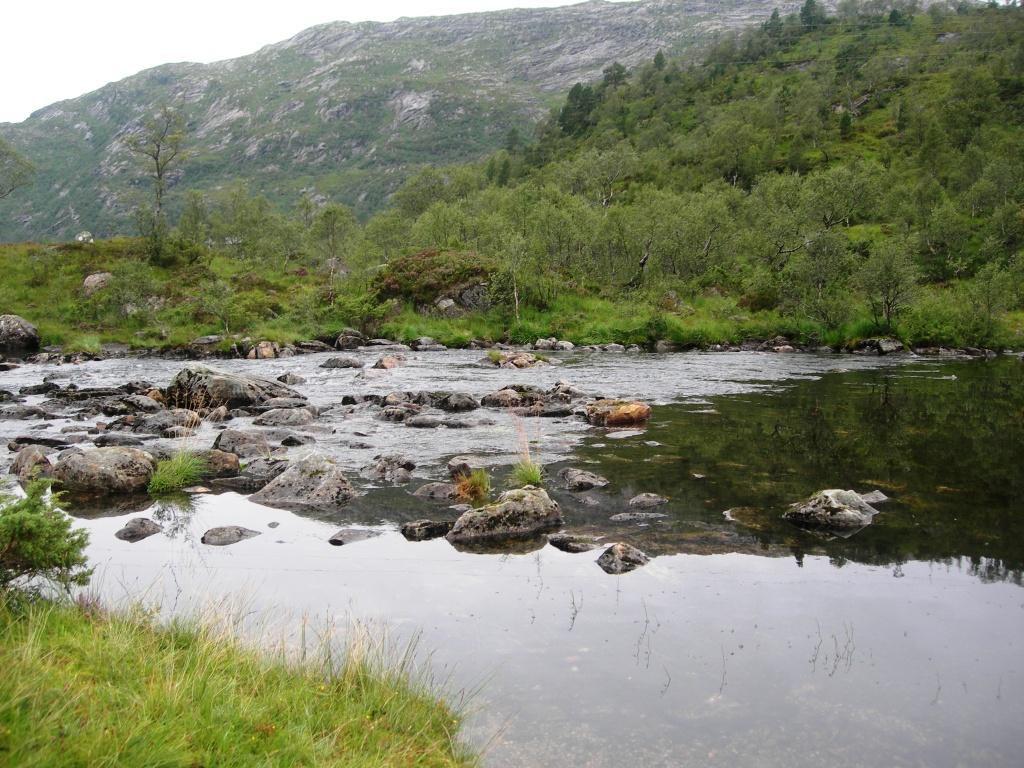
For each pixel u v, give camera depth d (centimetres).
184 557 930
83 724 413
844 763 505
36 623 568
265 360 4028
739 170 14325
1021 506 1158
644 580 853
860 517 1072
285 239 8681
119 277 5447
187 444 1664
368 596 802
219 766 409
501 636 700
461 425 1900
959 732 546
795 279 5294
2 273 6153
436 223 7431
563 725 545
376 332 5131
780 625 732
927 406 2197
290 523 1092
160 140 7238
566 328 5006
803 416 2023
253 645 625
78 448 1498
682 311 5372
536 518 1066
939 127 12825
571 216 6669
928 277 7700
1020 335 4700
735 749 519
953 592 817
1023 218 8619
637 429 1838
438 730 529
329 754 452
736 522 1078
